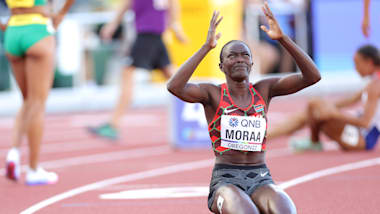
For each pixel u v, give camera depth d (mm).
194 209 17266
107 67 62719
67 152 32438
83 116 55656
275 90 14680
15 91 62156
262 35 64562
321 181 21641
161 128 43438
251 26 63875
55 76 62812
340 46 63812
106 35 36531
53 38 22250
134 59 33938
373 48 28016
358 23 62875
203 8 50188
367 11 23750
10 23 21938
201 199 18750
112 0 67938
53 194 20375
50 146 35344
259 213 13109
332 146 31562
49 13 22250
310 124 28906
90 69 62875
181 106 31938
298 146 29359
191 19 50750
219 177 14086
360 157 27188
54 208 18062
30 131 21984
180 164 26781
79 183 22531
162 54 34531
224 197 12984
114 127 34281
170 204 18078
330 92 64062
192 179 22797
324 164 25500
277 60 65375
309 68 13875
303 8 63250
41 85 21797
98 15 61500
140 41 33906
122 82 34469
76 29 61750
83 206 18219
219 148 14320
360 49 28172
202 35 50656
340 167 24594
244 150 14172
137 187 21469
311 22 63219
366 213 16234
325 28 63594
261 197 13258
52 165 27797
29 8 21672
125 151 32125
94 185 22078
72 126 47094
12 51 21969
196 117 32031
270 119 44750
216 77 49312
